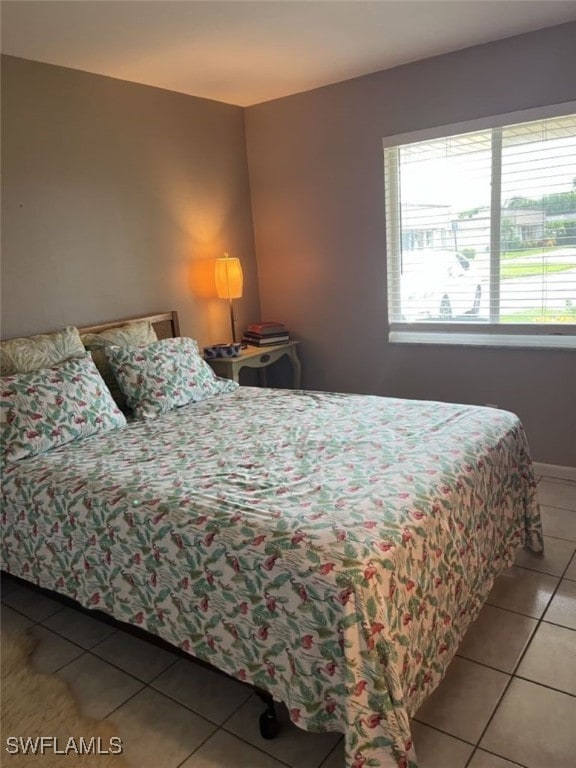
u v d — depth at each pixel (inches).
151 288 132.2
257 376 165.0
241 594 61.6
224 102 145.8
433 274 135.1
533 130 115.7
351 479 71.5
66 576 80.3
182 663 78.8
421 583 62.0
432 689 65.0
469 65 117.5
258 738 65.4
